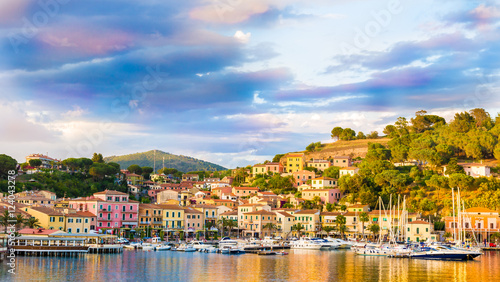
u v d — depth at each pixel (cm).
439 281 13025
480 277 13700
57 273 13325
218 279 13075
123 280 12688
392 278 13475
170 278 13150
